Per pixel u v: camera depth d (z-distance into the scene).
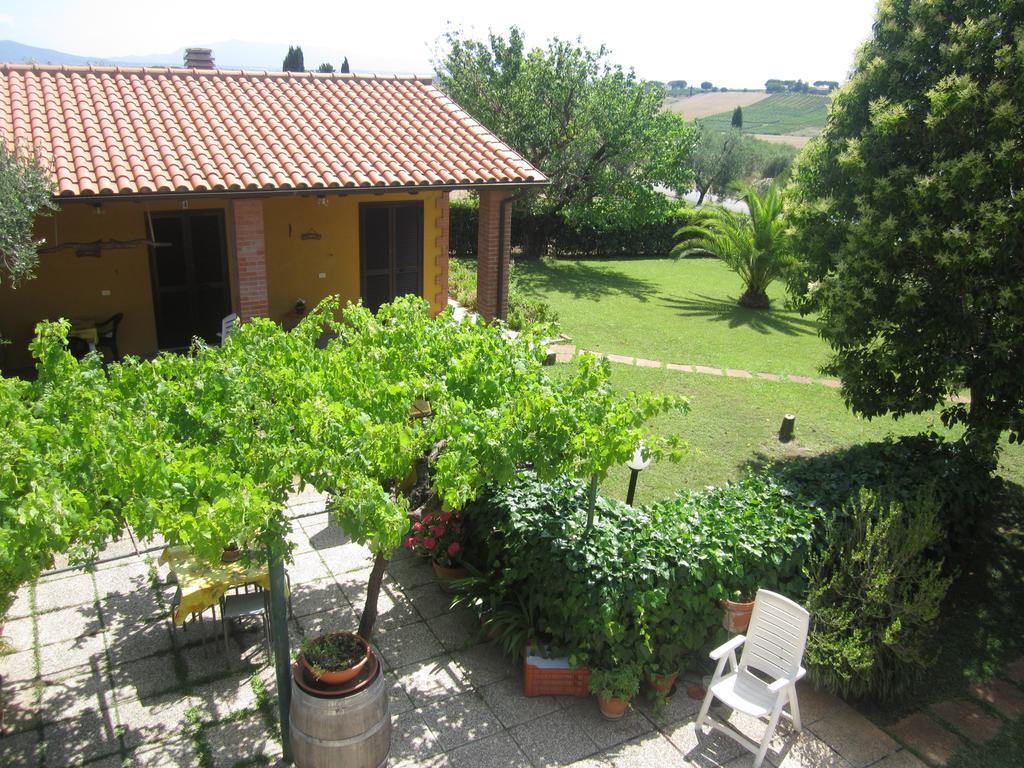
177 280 12.94
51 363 5.53
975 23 8.11
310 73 14.80
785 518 6.75
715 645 6.52
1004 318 7.99
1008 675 6.78
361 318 6.96
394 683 6.21
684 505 6.91
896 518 6.44
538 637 6.36
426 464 7.87
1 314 11.75
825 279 9.34
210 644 6.52
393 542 4.46
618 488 9.73
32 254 8.64
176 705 5.84
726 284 23.62
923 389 8.91
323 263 13.99
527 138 23.67
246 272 11.30
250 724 5.70
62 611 6.82
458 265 22.28
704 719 5.91
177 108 12.39
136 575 7.37
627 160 23.92
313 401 5.15
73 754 5.36
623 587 5.88
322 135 12.74
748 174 38.16
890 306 8.65
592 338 16.67
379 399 5.45
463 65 24.28
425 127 13.97
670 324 18.34
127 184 9.90
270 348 6.38
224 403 5.46
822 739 5.89
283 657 5.15
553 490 6.97
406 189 11.79
